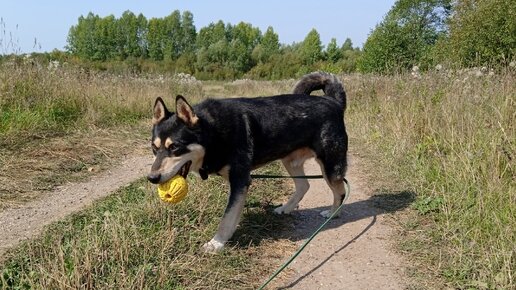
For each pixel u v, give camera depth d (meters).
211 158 4.14
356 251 4.27
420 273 3.78
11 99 8.31
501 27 14.73
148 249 3.80
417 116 7.47
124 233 3.89
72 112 9.30
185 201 4.78
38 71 9.47
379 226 4.80
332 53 59.03
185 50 73.75
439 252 4.05
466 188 4.82
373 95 11.13
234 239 4.38
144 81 15.04
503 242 3.73
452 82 7.71
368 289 3.60
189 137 3.93
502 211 4.20
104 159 7.10
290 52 68.88
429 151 6.39
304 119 4.58
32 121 7.98
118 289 3.23
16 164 6.20
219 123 4.09
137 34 71.31
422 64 14.93
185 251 3.98
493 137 5.21
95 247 3.56
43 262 3.40
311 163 7.77
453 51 16.08
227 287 3.55
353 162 7.38
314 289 3.63
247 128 4.24
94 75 11.80
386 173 6.49
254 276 3.77
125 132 9.19
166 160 3.87
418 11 37.16
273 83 29.16
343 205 5.48
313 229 4.81
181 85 17.34
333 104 4.88
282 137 4.47
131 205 4.74
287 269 3.94
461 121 6.07
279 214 5.12
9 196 5.16
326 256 4.19
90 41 68.69
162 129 3.92
